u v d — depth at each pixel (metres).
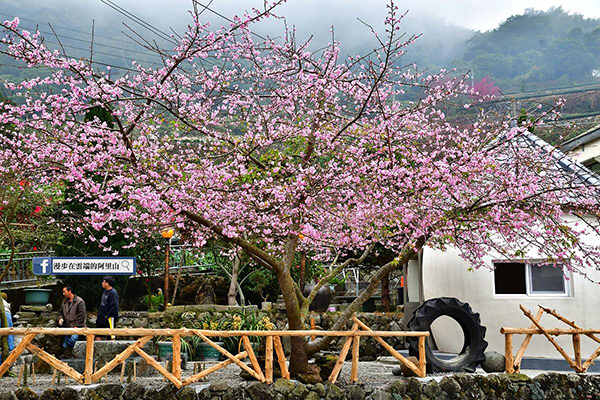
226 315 14.94
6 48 6.64
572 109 34.00
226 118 7.91
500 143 8.23
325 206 8.43
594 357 9.37
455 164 7.88
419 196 7.89
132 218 7.88
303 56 7.89
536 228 10.16
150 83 7.41
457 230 8.27
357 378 8.48
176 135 7.79
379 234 8.75
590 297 11.26
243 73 7.96
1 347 9.93
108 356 10.37
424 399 8.09
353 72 8.23
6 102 7.11
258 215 8.12
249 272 18.72
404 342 15.63
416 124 8.38
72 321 10.81
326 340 8.47
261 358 8.63
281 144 8.51
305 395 7.59
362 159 8.07
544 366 10.76
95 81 7.06
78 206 13.45
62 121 7.18
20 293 16.38
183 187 7.19
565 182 8.41
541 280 11.57
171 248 17.88
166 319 14.48
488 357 9.55
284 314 16.12
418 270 14.78
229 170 7.77
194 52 7.23
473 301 11.76
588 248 9.27
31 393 6.91
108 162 7.40
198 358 13.61
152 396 7.09
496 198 8.00
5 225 10.57
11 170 7.50
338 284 22.20
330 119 8.16
